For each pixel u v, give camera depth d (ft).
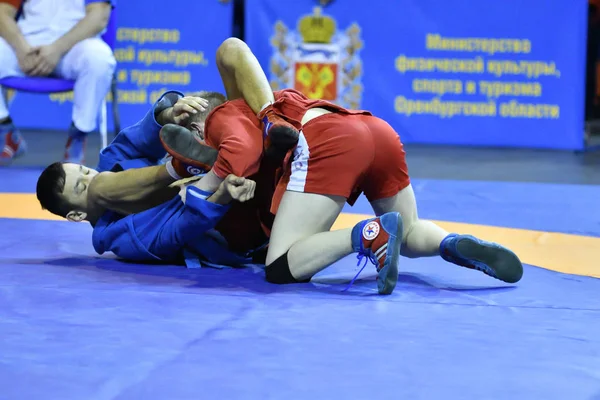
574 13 37.68
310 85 38.68
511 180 29.76
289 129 13.37
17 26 29.84
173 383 9.05
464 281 14.69
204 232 15.52
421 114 38.70
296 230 14.07
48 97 40.01
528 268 15.83
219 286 13.92
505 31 37.96
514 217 22.17
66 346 10.27
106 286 13.62
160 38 38.52
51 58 29.27
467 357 10.17
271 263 14.15
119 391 8.80
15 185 26.50
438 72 38.40
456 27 38.09
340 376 9.39
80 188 15.88
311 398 8.71
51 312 11.87
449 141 38.81
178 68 38.68
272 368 9.61
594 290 14.14
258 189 15.34
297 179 14.02
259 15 38.37
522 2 37.70
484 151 38.24
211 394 8.77
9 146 31.32
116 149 16.97
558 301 13.25
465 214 22.52
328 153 13.83
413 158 35.45
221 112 14.75
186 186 14.73
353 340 10.77
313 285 14.17
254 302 12.73
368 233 13.21
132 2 38.29
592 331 11.46
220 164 14.01
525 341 10.89
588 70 48.03
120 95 38.78
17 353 9.97
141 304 12.45
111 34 30.68
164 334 10.85
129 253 15.66
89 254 16.87
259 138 14.29
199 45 38.58
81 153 30.01
